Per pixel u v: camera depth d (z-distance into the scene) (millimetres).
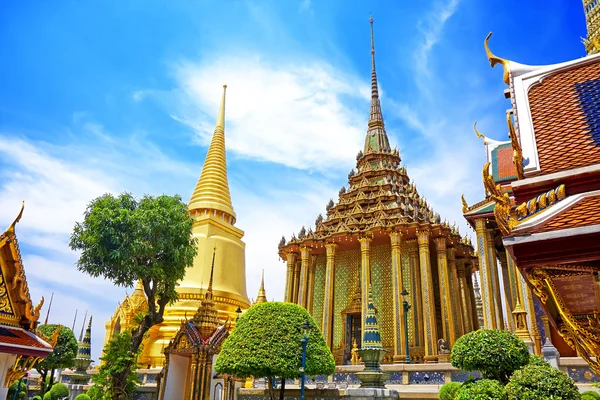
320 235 38906
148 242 23688
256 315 17391
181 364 23812
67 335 25953
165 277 24672
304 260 38188
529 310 23484
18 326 13000
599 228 3896
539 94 6230
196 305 35438
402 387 19609
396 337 31219
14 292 12938
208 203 42500
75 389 27031
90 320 30453
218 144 47750
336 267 39562
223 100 51344
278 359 15969
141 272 23453
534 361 12289
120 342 22672
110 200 24422
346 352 34750
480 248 27344
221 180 45156
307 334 16297
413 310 33281
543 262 4211
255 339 16516
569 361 16812
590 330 5293
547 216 4367
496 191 4566
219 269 38688
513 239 4258
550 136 5594
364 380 16828
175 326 33781
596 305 5457
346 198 42719
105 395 21641
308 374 16812
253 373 16094
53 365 24969
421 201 40062
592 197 4641
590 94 5883
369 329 17922
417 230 33781
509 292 28797
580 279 4957
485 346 12188
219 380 22859
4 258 12789
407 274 35094
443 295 31844
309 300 37719
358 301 36156
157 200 25812
